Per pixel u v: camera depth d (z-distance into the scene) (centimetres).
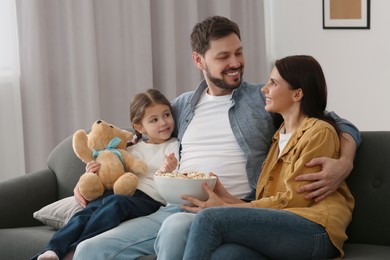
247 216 217
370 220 247
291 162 238
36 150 401
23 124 400
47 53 405
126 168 283
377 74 507
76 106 412
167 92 453
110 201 264
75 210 281
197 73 466
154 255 245
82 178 275
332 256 227
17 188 299
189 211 247
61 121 413
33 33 396
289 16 515
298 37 514
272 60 520
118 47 431
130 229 251
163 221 249
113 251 241
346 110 515
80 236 257
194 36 277
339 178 233
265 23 510
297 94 247
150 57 440
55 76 410
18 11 394
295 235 220
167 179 244
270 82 252
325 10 504
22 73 397
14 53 390
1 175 393
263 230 218
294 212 224
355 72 511
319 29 508
